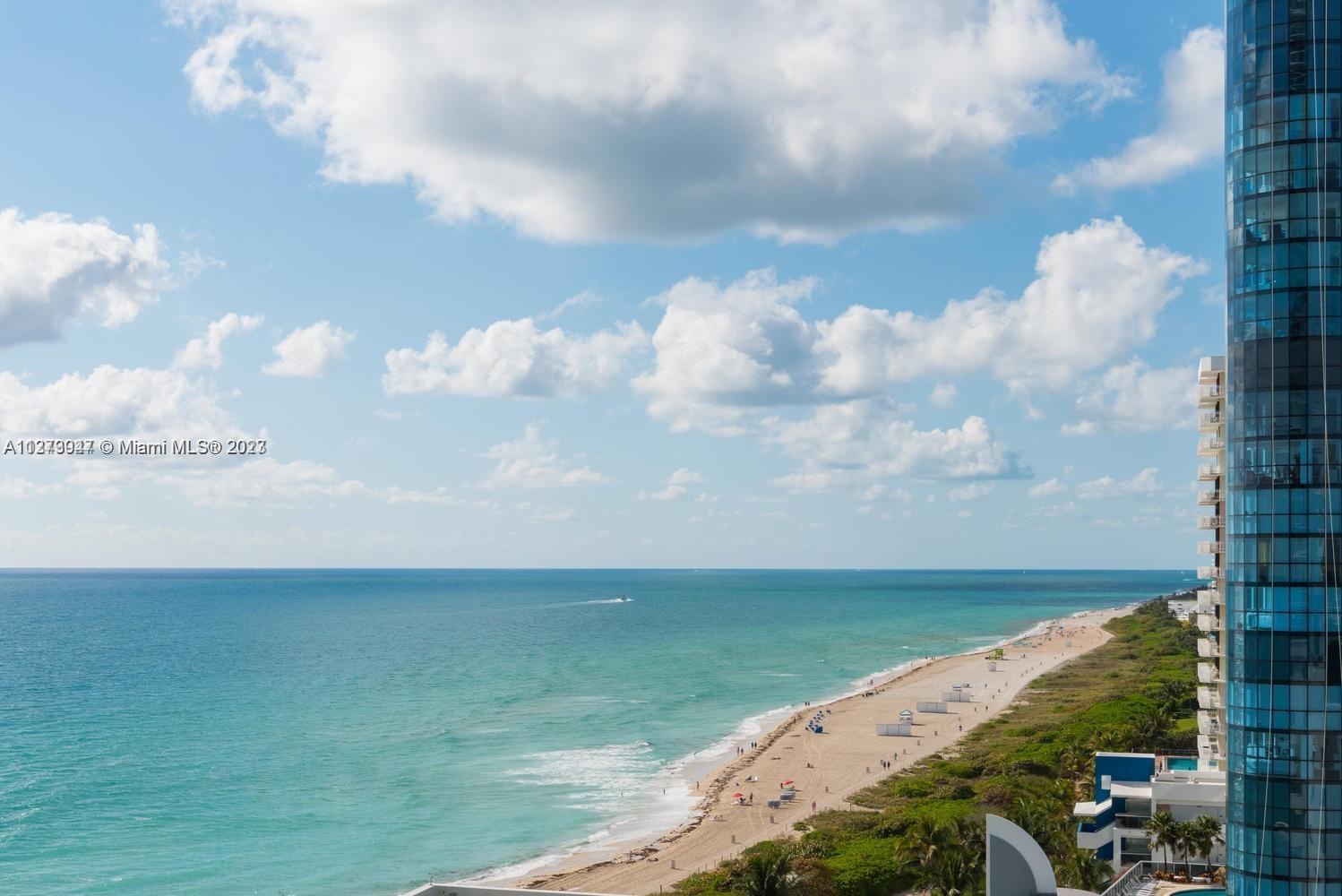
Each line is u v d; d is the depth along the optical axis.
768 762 173.25
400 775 166.88
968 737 185.62
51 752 185.62
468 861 122.19
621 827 137.00
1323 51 66.06
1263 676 64.81
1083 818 92.88
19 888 112.69
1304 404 64.88
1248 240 67.44
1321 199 65.56
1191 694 194.50
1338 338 64.88
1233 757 66.50
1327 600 63.69
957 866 83.88
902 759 172.25
